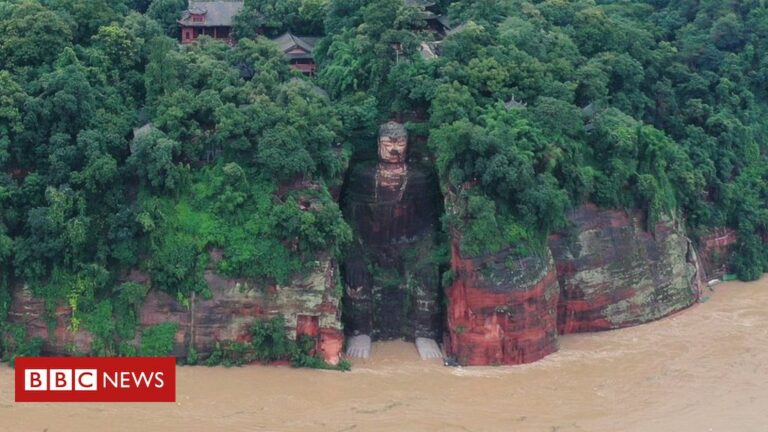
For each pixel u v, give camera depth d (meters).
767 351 79.69
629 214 87.31
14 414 64.88
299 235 75.75
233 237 76.06
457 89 84.94
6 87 79.00
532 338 77.44
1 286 74.44
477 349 76.88
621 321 85.50
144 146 76.81
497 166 77.44
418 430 64.62
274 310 75.19
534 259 77.81
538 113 84.69
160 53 86.38
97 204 77.69
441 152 81.00
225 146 80.19
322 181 80.69
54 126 79.31
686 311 90.31
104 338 73.81
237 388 70.62
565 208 82.62
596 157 88.44
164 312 74.88
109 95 84.00
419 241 86.38
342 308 83.00
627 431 65.19
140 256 75.88
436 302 82.81
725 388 72.44
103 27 89.00
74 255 74.81
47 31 85.69
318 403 68.56
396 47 90.25
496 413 67.69
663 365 76.75
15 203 76.44
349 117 86.19
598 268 84.31
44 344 74.25
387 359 78.81
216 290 75.12
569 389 72.06
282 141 78.62
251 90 85.12
